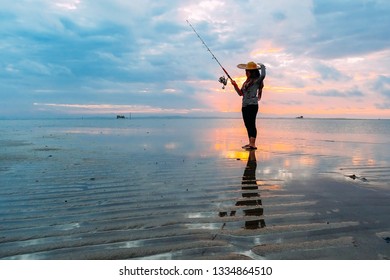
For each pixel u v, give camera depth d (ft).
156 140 39.93
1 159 23.54
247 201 12.44
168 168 19.43
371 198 12.61
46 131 68.23
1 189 14.67
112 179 16.60
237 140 39.70
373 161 21.53
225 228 9.80
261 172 17.87
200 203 12.32
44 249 8.65
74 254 8.37
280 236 9.16
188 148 30.07
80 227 10.10
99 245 8.83
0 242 9.09
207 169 18.93
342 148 29.89
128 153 26.55
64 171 18.76
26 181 16.28
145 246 8.71
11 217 11.05
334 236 9.09
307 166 19.63
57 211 11.63
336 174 17.20
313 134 55.57
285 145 32.89
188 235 9.34
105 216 11.06
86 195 13.66
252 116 28.37
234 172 17.95
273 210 11.35
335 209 11.32
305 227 9.75
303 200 12.44
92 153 26.81
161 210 11.59
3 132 65.21
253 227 9.83
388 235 9.12
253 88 27.84
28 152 27.81
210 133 56.29
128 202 12.60
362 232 9.34
